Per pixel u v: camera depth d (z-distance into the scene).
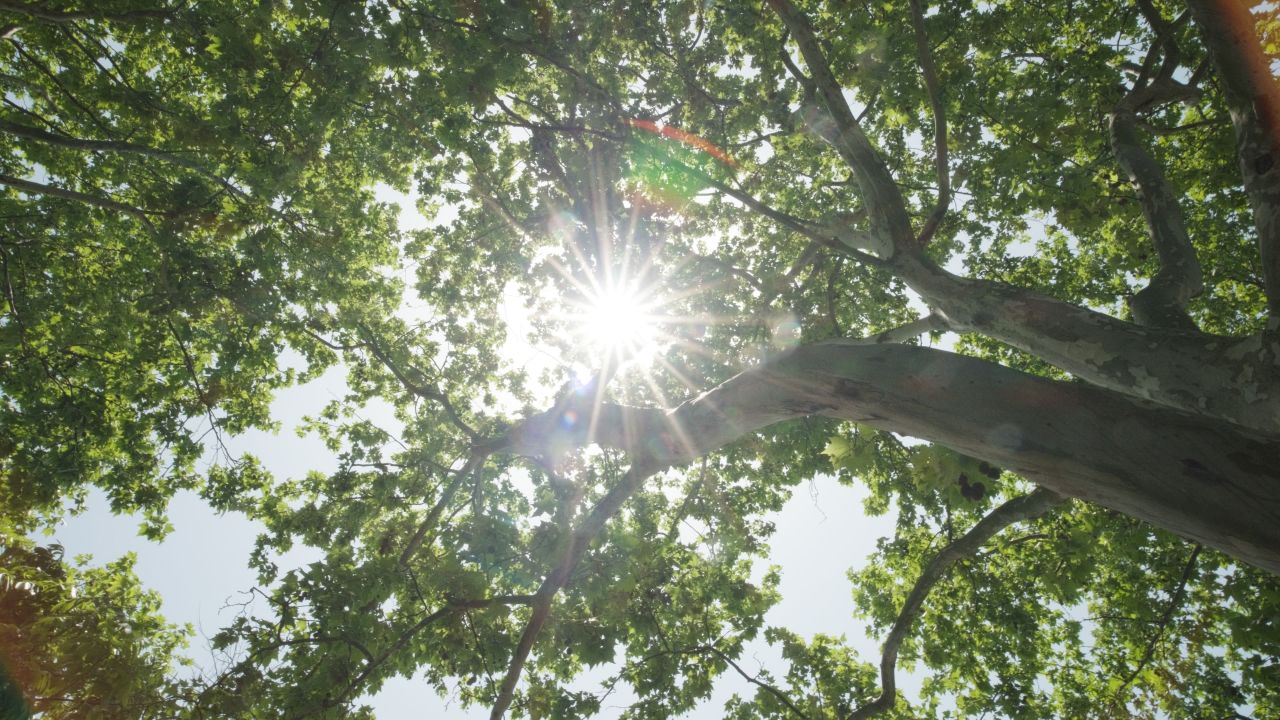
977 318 4.48
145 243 10.96
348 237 10.99
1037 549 9.92
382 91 7.55
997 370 3.16
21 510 7.12
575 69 7.93
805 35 6.77
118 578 6.11
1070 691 10.41
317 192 10.27
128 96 8.37
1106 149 9.07
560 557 6.66
